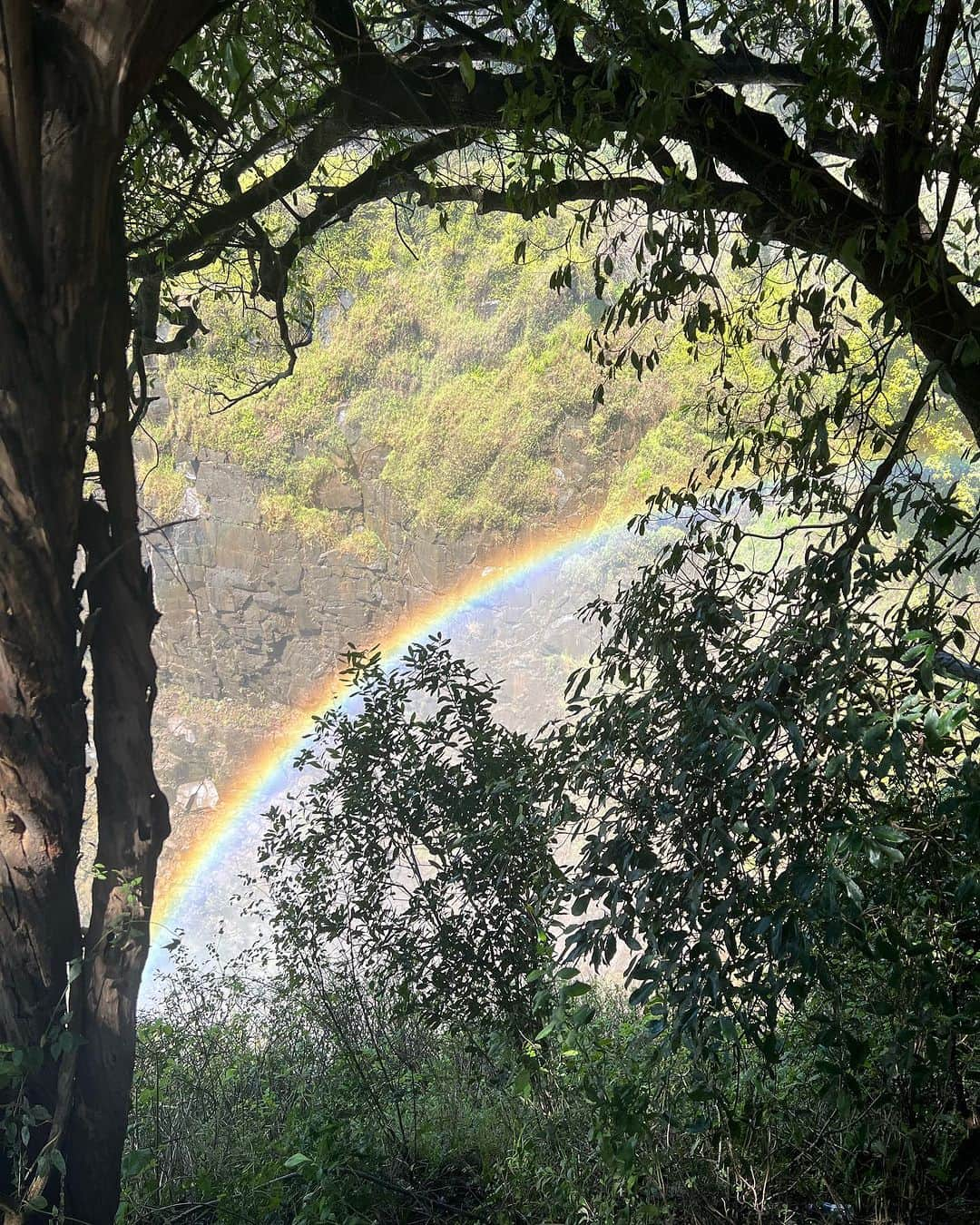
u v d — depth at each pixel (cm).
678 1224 300
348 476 4659
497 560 4416
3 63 218
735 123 390
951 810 247
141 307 496
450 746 509
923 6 344
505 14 345
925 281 366
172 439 4650
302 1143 401
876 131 387
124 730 264
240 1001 661
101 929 258
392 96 443
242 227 569
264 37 446
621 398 4166
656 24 320
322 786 522
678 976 261
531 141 351
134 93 229
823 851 253
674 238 338
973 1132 306
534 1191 342
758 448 353
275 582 4647
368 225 4438
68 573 240
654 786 293
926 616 268
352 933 516
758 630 313
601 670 348
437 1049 528
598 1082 301
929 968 258
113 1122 256
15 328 227
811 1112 317
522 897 454
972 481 1609
